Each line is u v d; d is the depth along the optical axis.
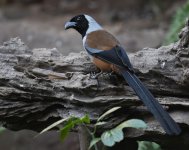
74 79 9.78
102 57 10.05
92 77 9.72
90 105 9.50
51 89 9.71
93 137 8.73
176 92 9.57
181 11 16.47
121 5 25.67
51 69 10.34
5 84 10.07
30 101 9.91
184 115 9.22
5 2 26.70
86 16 11.74
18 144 18.02
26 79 9.97
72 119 8.80
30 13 25.20
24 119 10.02
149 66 9.81
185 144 9.45
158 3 24.48
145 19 23.98
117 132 8.32
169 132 8.53
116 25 23.33
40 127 10.19
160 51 10.07
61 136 8.78
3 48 10.77
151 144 10.56
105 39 10.45
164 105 9.29
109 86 9.52
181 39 9.62
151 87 9.65
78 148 17.41
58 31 22.08
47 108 9.87
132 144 9.97
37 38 21.45
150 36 21.31
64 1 26.70
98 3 26.22
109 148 9.79
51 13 25.16
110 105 9.38
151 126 9.27
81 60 10.45
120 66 9.73
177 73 9.54
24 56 10.39
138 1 25.59
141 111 9.44
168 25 22.59
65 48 20.44
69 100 9.63
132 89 9.51
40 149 17.78
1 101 9.95
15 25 22.80
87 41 10.52
